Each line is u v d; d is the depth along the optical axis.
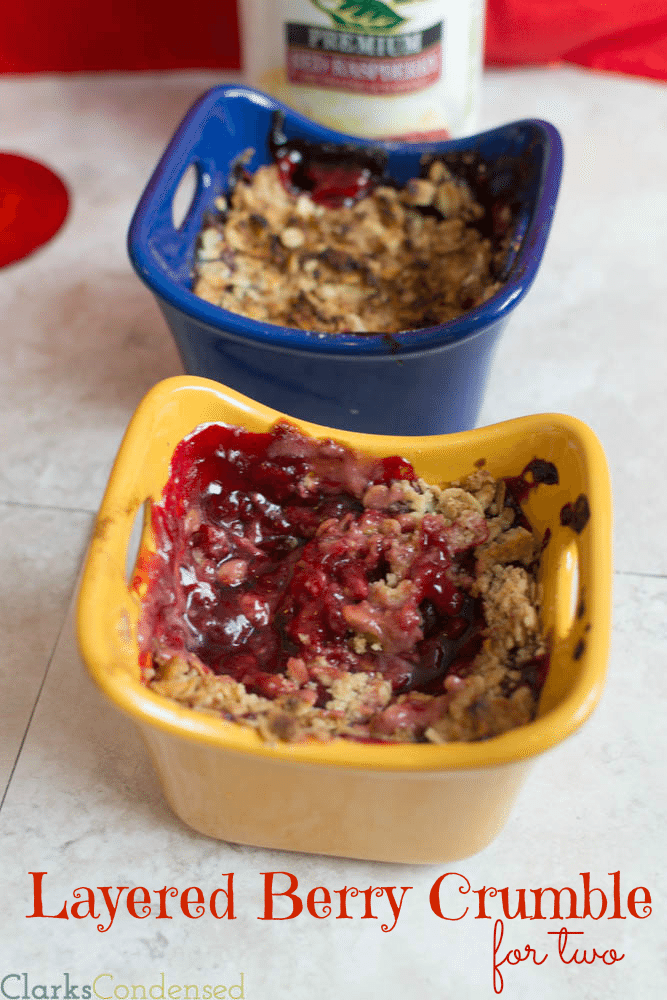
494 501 0.39
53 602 0.45
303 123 0.51
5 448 0.50
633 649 0.44
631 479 0.49
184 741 0.33
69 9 0.65
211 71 0.69
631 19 0.64
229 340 0.43
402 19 0.53
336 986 0.37
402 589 0.37
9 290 0.57
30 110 0.66
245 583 0.39
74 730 0.42
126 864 0.39
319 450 0.39
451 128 0.57
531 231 0.44
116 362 0.54
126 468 0.36
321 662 0.37
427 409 0.45
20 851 0.39
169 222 0.47
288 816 0.36
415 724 0.34
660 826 0.40
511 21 0.64
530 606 0.36
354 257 0.51
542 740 0.32
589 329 0.55
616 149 0.63
